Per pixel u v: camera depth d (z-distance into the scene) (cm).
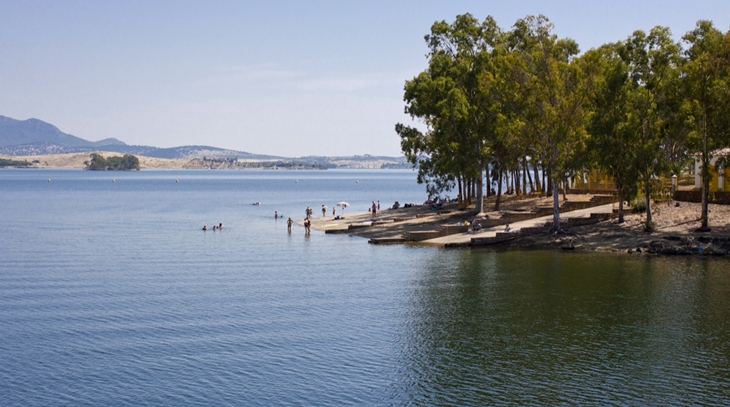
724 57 5659
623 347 3172
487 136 7331
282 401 2606
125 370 2936
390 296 4262
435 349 3188
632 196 6144
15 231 8388
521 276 4819
